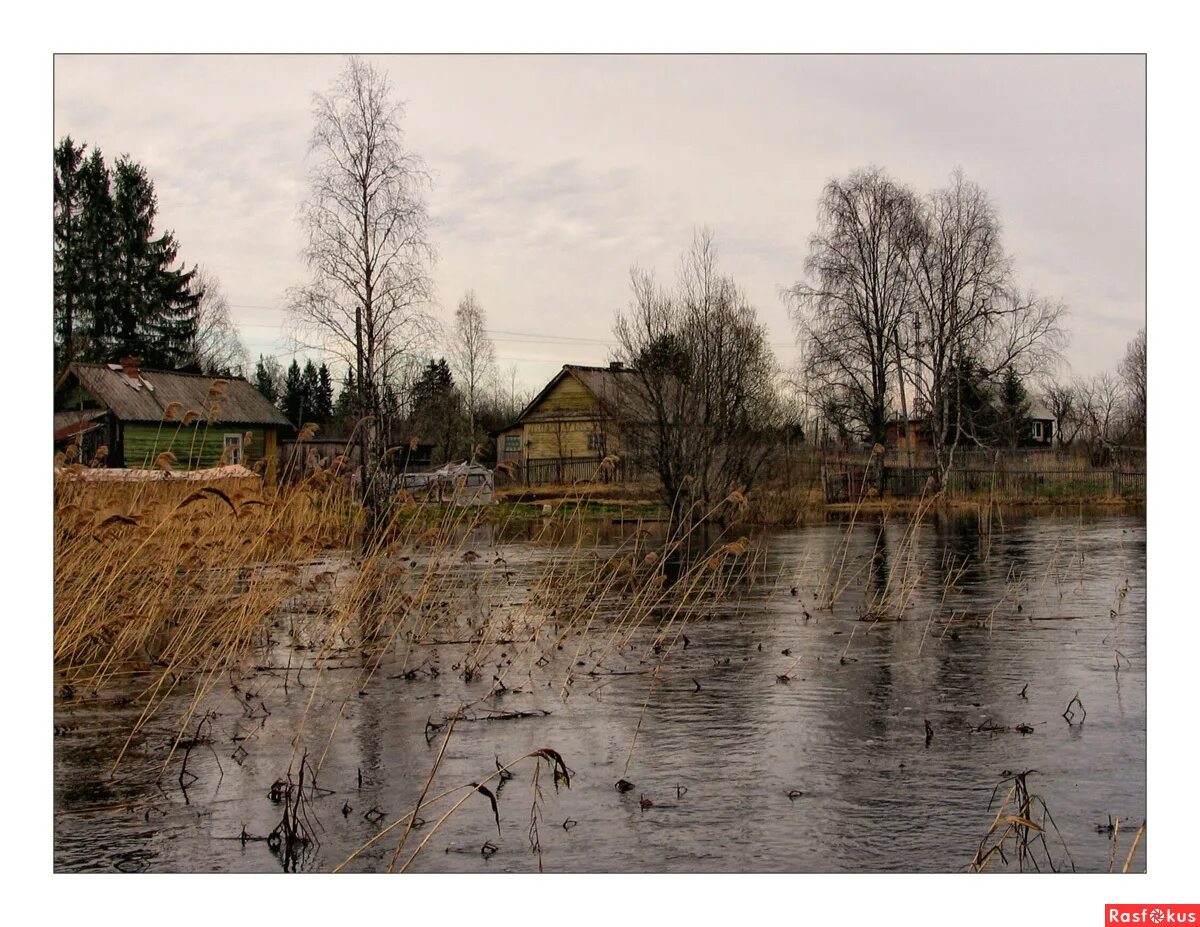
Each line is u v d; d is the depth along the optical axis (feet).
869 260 146.82
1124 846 19.43
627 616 46.80
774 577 61.52
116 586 36.83
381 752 25.61
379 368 104.32
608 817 21.06
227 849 19.53
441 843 19.75
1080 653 37.47
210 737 26.96
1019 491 144.56
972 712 29.17
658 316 99.55
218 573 41.34
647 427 99.14
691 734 27.02
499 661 36.86
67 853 19.33
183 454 136.15
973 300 143.02
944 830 20.29
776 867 18.51
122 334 183.73
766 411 104.68
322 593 46.91
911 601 50.80
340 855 19.24
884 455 142.92
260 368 240.73
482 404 237.04
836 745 25.99
